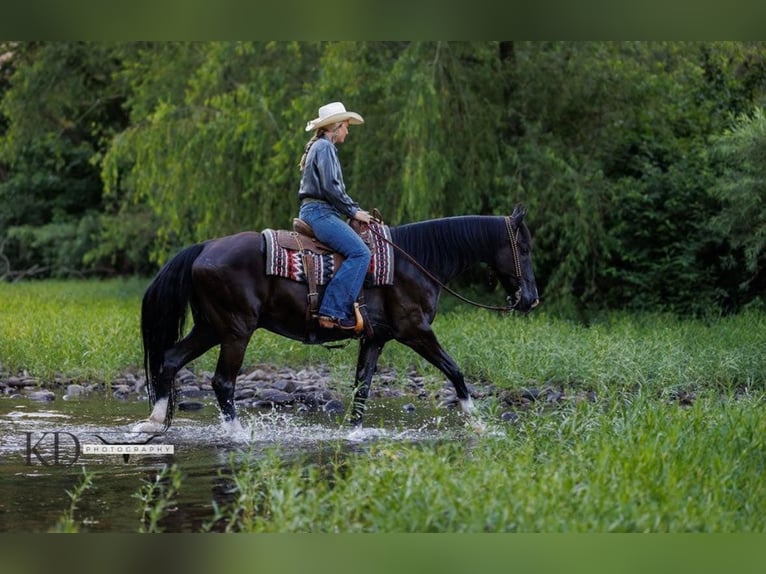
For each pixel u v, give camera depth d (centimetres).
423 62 2058
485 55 2242
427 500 697
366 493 727
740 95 2442
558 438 947
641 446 832
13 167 3791
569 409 1055
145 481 881
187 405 1275
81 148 3694
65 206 3803
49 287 3170
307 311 1072
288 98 2286
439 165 2039
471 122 2166
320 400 1319
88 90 3525
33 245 3584
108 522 759
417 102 2002
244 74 2380
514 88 2291
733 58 2409
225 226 2320
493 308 1147
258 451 1003
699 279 2144
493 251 1138
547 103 2277
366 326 1085
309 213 1074
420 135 2014
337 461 947
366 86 2134
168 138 2325
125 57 3253
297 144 2128
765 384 1365
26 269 3769
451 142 2138
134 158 2539
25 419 1166
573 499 704
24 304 2383
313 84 2239
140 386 1428
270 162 2180
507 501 693
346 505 720
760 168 1927
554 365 1434
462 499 696
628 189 2241
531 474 771
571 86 2245
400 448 900
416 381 1479
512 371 1364
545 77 2250
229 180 2292
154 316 1080
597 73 2220
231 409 1084
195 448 1019
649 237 2231
